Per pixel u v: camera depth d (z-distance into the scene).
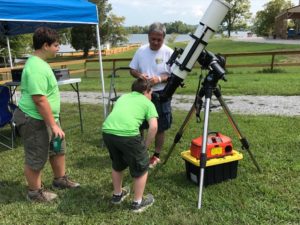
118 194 3.11
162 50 3.79
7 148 4.90
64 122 6.44
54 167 3.42
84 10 4.89
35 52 2.97
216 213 2.91
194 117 6.27
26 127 2.97
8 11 3.99
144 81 3.04
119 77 14.65
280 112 6.68
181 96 9.10
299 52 12.75
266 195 3.18
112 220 2.87
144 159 2.90
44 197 3.21
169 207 3.03
